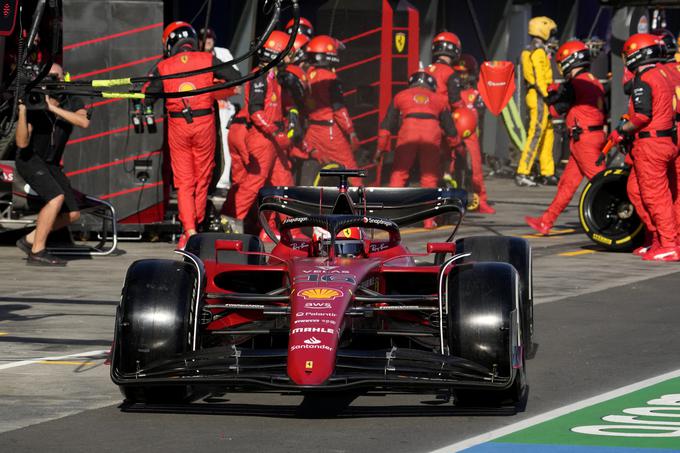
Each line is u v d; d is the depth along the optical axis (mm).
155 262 24969
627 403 24984
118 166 52781
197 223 51312
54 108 45906
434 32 83125
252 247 31281
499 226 61188
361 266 25891
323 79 59312
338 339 22828
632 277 44531
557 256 50625
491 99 56469
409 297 24812
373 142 73062
